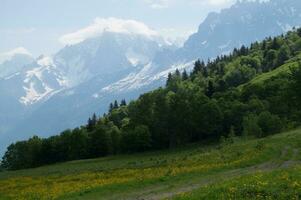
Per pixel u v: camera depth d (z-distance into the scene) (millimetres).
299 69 138375
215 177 47281
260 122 135375
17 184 67625
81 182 56312
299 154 62531
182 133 180500
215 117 175500
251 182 32250
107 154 186250
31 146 191250
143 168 70812
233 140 129125
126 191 43469
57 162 188125
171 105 180500
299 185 29312
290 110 160125
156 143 183750
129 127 193625
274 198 27219
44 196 45406
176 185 43875
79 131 187750
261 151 67188
